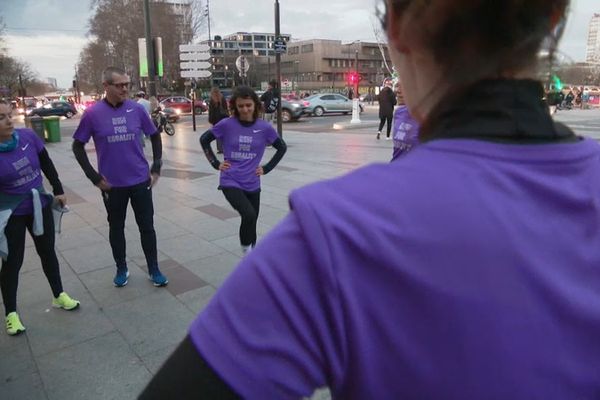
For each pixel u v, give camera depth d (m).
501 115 0.60
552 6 0.62
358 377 0.56
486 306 0.54
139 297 3.89
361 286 0.55
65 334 3.34
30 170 3.38
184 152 13.18
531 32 0.60
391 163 0.63
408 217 0.56
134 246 5.12
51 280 3.65
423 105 0.67
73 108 38.59
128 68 54.34
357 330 0.54
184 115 34.56
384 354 0.55
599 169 0.66
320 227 0.55
